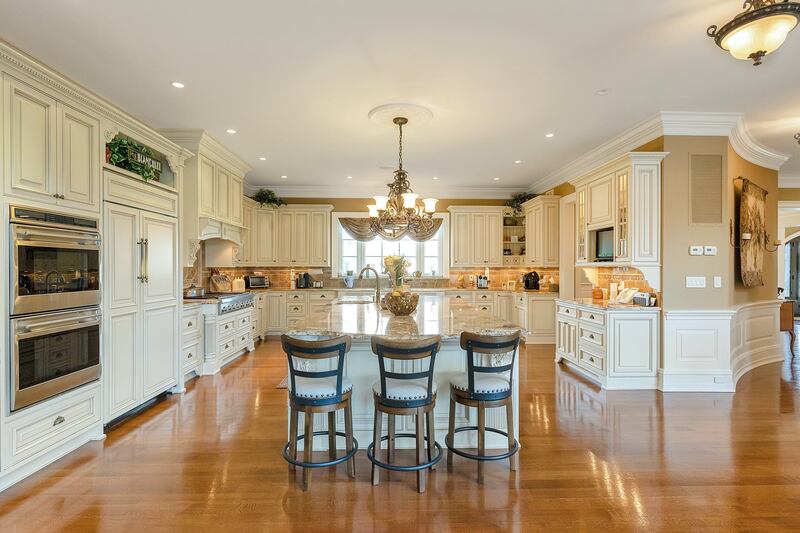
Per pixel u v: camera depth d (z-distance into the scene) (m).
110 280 3.02
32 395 2.36
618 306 4.23
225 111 3.78
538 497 2.20
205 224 4.59
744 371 4.71
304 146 4.86
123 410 3.16
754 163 4.99
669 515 2.04
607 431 3.06
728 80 3.16
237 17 2.35
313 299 7.01
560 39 2.58
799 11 1.90
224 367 4.98
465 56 2.78
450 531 1.92
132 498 2.17
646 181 4.03
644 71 3.00
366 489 2.29
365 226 7.52
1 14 2.31
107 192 2.99
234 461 2.60
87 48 2.69
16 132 2.28
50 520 1.98
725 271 4.07
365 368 2.82
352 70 2.98
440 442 2.84
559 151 5.07
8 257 2.24
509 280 7.64
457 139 4.58
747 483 2.34
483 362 2.88
